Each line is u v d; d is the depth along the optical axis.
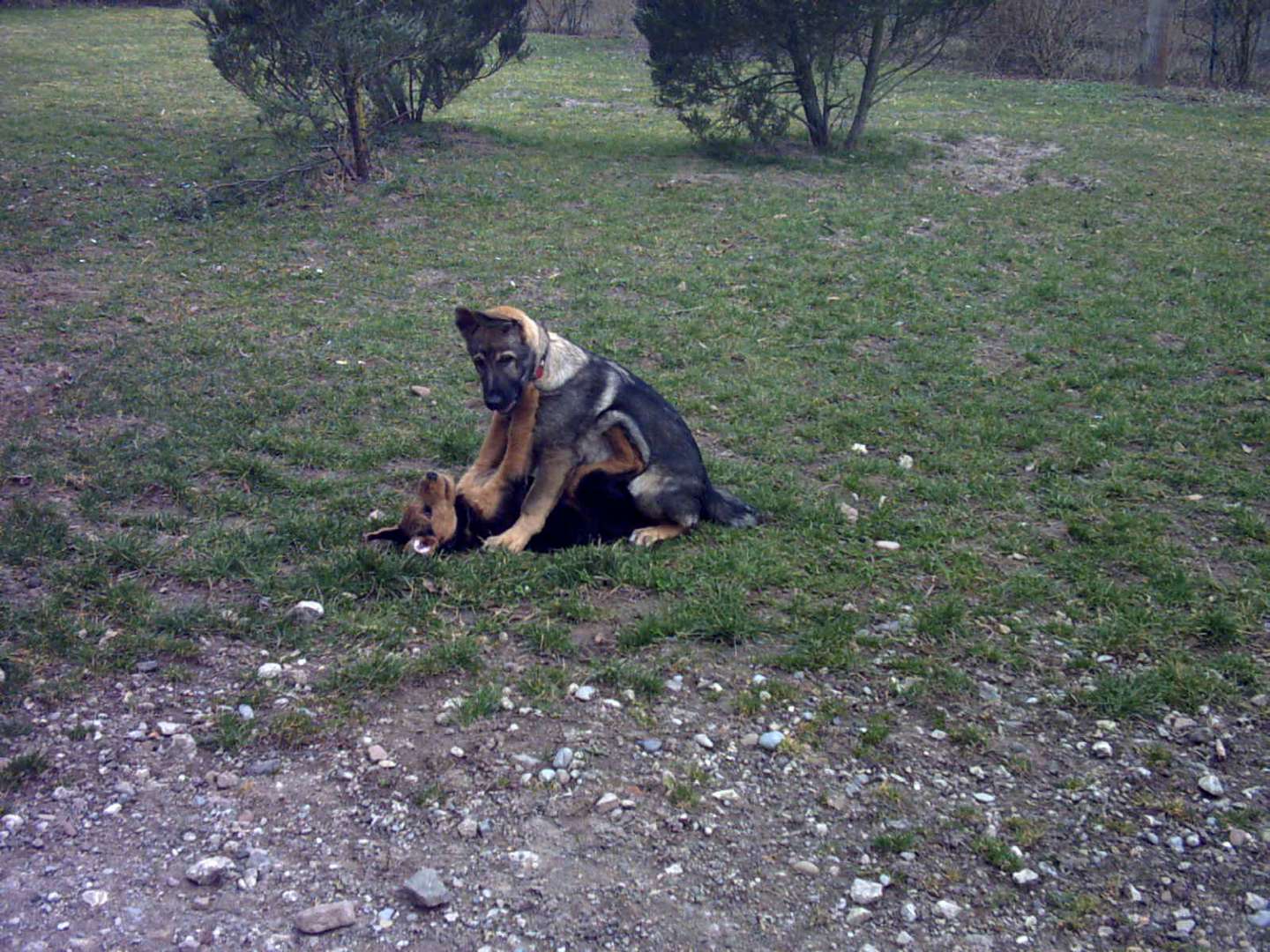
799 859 2.99
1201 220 7.49
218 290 5.79
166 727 3.21
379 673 3.35
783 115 9.09
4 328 5.19
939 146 9.68
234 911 2.86
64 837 2.98
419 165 8.34
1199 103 12.31
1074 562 3.86
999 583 3.77
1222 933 2.87
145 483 4.09
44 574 3.63
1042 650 3.53
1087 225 7.39
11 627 3.44
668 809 3.08
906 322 5.67
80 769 3.11
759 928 2.86
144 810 3.04
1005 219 7.50
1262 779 3.17
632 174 8.52
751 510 4.02
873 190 8.19
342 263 6.27
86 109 9.87
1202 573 3.82
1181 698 3.36
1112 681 3.40
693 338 5.43
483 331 3.64
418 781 3.12
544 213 7.39
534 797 3.09
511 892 2.90
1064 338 5.49
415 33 7.58
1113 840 3.04
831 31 8.54
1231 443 4.56
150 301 5.61
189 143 8.80
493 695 3.31
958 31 9.81
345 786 3.10
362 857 2.96
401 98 9.02
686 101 9.03
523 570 3.72
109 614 3.51
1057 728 3.30
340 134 7.97
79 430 4.41
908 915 2.89
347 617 3.53
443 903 2.88
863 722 3.30
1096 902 2.92
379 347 5.21
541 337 3.71
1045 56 14.52
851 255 6.66
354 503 4.04
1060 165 9.07
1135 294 6.02
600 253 6.59
